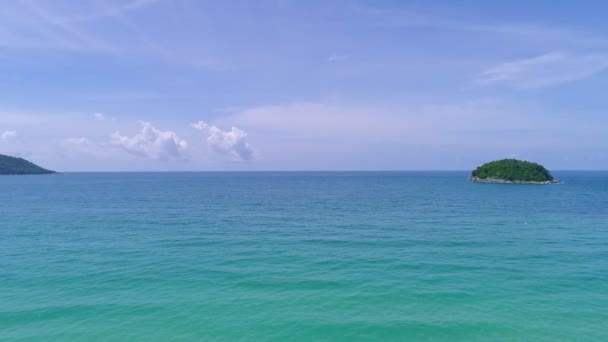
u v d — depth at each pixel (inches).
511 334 606.5
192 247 1237.1
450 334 607.8
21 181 7317.9
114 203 2743.6
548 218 1980.8
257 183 6811.0
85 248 1208.8
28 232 1499.8
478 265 1013.2
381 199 3225.9
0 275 912.3
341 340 592.7
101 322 652.1
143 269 967.0
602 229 1617.9
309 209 2442.2
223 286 837.8
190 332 618.2
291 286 839.1
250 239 1381.6
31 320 660.1
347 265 1015.0
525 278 893.8
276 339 597.0
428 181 7470.5
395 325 640.4
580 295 778.2
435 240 1368.1
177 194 3759.8
